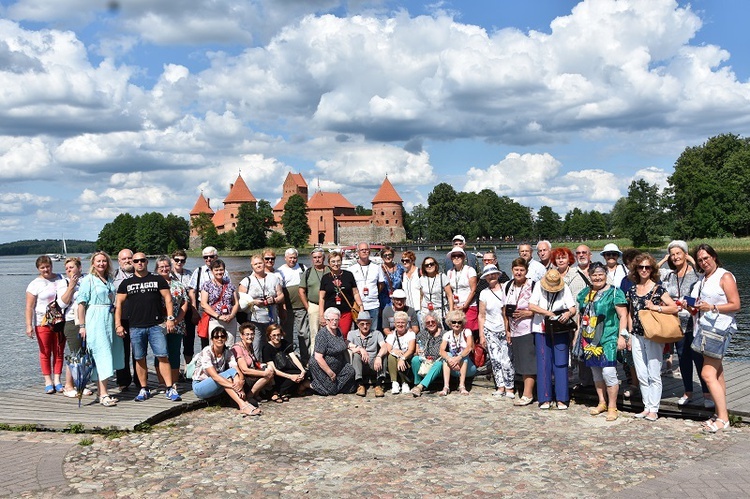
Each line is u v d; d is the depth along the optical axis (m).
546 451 7.50
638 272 8.61
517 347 9.80
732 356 18.97
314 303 11.55
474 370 10.89
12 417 9.05
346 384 10.80
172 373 10.72
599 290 9.00
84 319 9.80
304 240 128.50
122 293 9.91
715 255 8.14
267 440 8.22
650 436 7.98
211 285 10.44
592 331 8.92
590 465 6.96
